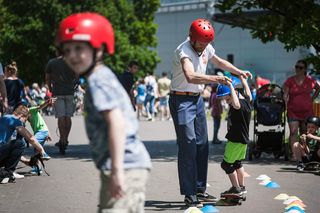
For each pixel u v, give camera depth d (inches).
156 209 422.3
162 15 3572.8
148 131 1154.7
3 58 886.4
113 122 232.1
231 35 3068.4
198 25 410.6
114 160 231.1
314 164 616.4
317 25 765.9
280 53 2896.2
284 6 781.9
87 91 238.7
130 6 3120.1
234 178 437.4
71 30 233.8
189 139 419.2
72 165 641.0
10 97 642.2
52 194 480.7
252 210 422.9
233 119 428.1
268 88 737.0
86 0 2694.4
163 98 1531.7
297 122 712.4
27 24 2600.9
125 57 2940.5
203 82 405.4
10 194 480.7
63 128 740.7
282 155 725.9
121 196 231.6
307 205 444.8
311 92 711.7
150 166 248.8
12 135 536.7
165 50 3570.4
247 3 818.2
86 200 456.4
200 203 427.2
